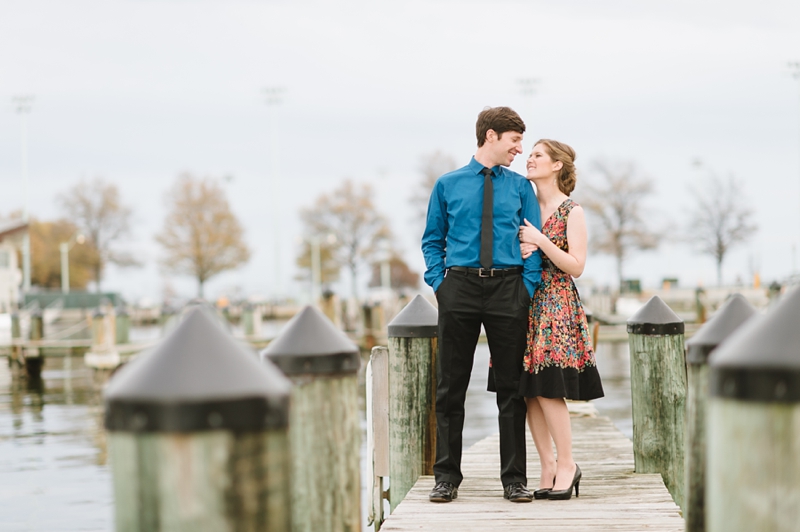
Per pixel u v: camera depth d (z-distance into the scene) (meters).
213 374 1.56
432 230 4.55
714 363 1.65
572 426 7.99
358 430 2.73
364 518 6.73
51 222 74.25
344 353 2.69
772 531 1.56
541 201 4.68
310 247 68.75
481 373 21.48
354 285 68.00
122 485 1.54
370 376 5.21
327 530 2.66
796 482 1.55
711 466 1.66
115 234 66.88
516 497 4.44
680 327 5.25
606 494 4.66
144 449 1.51
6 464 10.64
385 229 67.56
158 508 1.50
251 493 1.53
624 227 53.56
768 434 1.56
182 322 1.65
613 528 3.88
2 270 53.53
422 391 5.14
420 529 3.92
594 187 54.19
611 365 22.28
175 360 1.57
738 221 51.72
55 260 66.25
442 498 4.46
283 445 1.59
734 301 2.96
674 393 5.23
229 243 62.91
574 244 4.49
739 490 1.59
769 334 1.61
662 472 5.24
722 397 1.62
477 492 4.79
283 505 1.58
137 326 46.69
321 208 68.62
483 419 13.48
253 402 1.54
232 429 1.52
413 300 5.28
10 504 8.39
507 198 4.42
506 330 4.39
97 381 22.88
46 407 17.34
